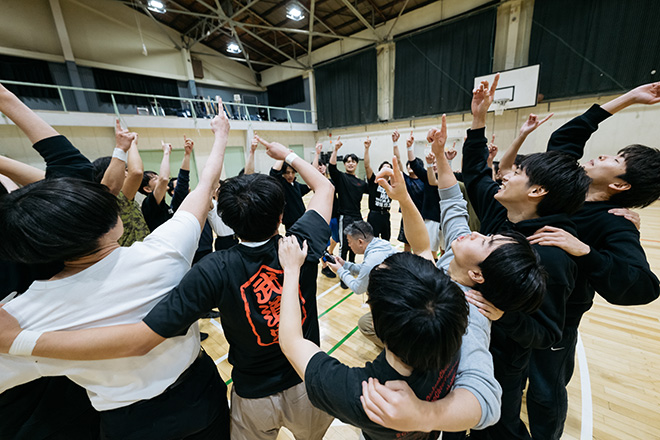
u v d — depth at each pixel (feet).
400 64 28.58
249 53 37.47
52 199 1.66
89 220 1.73
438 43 25.86
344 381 1.74
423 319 1.41
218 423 2.66
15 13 22.61
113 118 21.99
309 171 2.99
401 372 1.72
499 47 23.29
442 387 1.81
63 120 19.69
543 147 22.68
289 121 35.29
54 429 2.41
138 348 1.83
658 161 2.81
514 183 2.92
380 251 5.02
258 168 32.89
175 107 33.04
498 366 2.77
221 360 6.51
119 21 28.25
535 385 3.27
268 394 2.59
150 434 2.19
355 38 28.55
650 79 17.92
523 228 2.90
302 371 1.89
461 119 26.09
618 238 2.87
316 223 2.63
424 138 28.94
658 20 17.16
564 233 2.65
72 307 1.79
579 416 4.55
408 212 2.98
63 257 1.76
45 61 24.25
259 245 2.38
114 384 2.02
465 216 3.47
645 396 4.84
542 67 21.43
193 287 2.04
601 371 5.42
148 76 30.96
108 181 3.26
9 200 1.69
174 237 2.16
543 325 2.57
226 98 39.14
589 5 19.02
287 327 2.05
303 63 37.32
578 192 2.64
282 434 4.68
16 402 2.25
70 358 1.70
